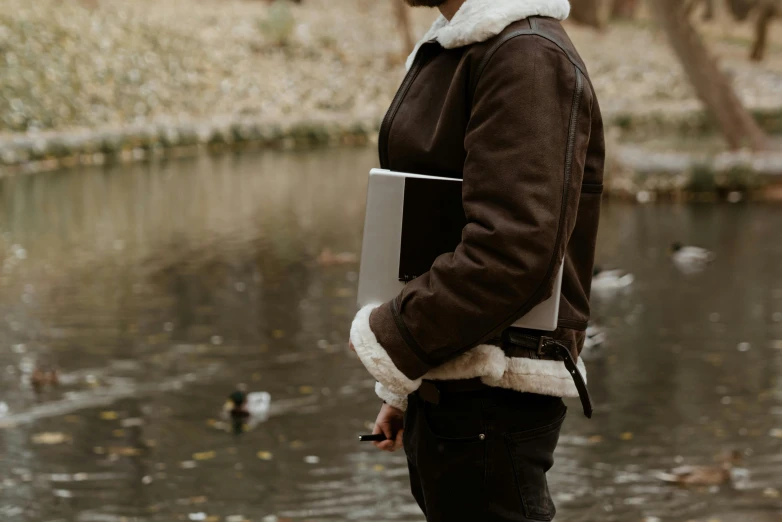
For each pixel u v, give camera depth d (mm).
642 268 11891
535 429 1875
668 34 21391
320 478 5285
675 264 12109
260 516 4789
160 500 4969
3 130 24109
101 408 6516
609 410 6527
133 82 28625
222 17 35969
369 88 33562
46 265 11859
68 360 7695
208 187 19406
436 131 1835
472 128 1746
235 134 27500
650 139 25625
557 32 1778
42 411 6445
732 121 21281
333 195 18312
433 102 1880
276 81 32250
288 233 14203
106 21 31188
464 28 1783
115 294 10195
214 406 6562
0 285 10672
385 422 2176
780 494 4984
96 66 28422
